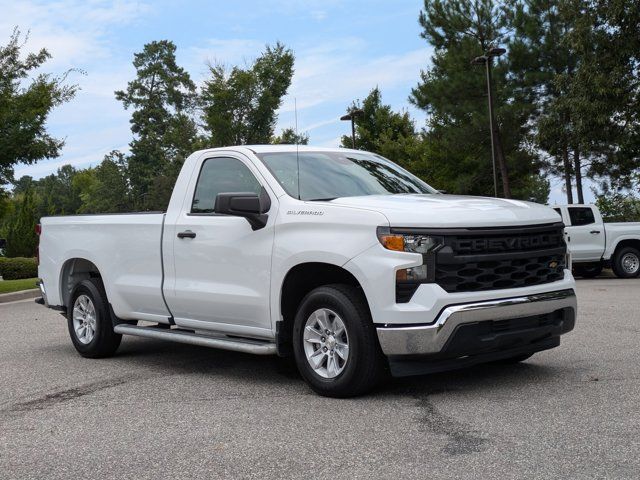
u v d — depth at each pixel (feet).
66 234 27.91
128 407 18.86
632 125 79.05
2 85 59.52
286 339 20.35
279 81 128.77
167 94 259.39
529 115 112.27
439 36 118.21
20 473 13.87
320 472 13.14
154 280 23.90
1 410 19.11
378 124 156.46
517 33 111.65
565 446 13.98
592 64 77.20
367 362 18.20
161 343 30.01
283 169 21.35
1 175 62.28
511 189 128.57
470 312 17.44
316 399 18.85
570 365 21.90
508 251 18.53
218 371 23.35
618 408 16.66
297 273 19.95
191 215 22.85
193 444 15.24
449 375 21.07
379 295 17.63
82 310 27.25
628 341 26.02
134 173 258.16
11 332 34.86
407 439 14.90
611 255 62.59
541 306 18.79
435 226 17.69
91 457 14.67
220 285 21.65
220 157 22.77
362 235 18.12
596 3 78.13
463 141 114.62
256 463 13.82
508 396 18.19
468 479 12.40
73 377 23.22
